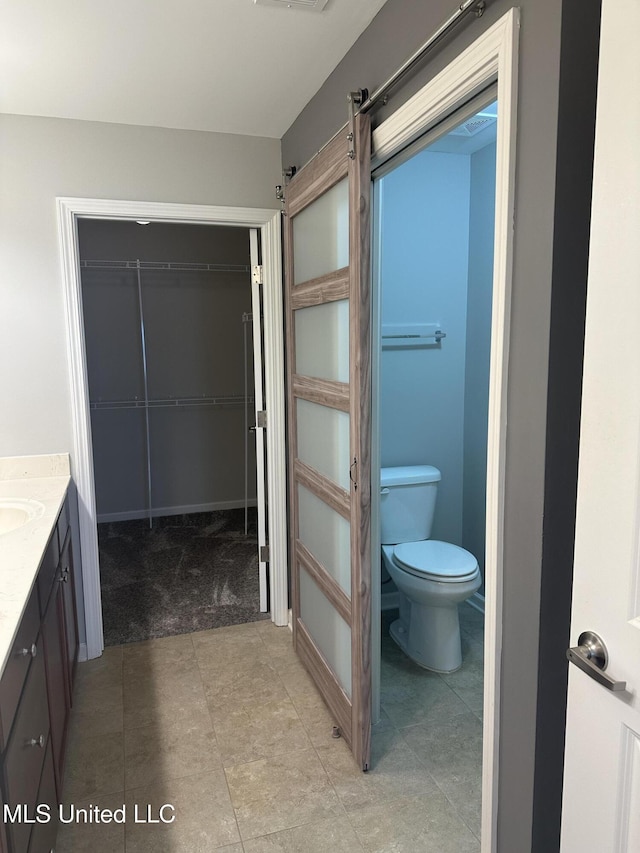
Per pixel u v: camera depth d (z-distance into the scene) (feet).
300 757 6.95
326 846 5.68
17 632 3.96
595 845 3.34
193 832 5.87
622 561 3.03
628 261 2.88
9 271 8.32
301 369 8.37
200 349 16.01
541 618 3.78
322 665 7.99
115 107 8.00
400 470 9.96
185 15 5.72
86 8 5.56
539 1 3.51
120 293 15.20
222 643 9.69
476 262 9.96
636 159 2.80
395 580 9.04
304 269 8.04
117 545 14.24
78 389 8.68
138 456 15.84
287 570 10.25
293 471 8.83
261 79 7.20
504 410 4.01
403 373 10.11
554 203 3.48
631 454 2.93
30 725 4.41
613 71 2.88
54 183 8.37
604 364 3.06
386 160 6.18
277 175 9.38
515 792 4.17
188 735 7.37
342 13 5.73
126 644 9.66
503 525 4.11
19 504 7.14
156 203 8.79
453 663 8.78
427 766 6.78
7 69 6.83
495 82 4.30
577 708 3.42
